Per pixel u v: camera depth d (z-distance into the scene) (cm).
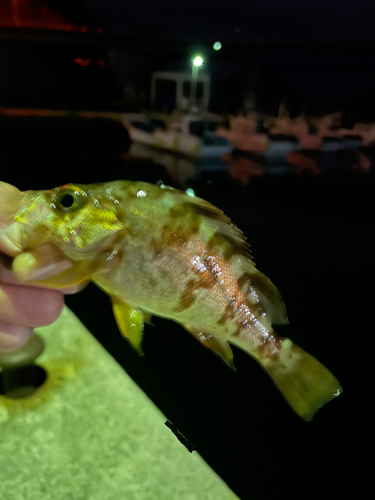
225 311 19
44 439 24
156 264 17
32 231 16
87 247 16
